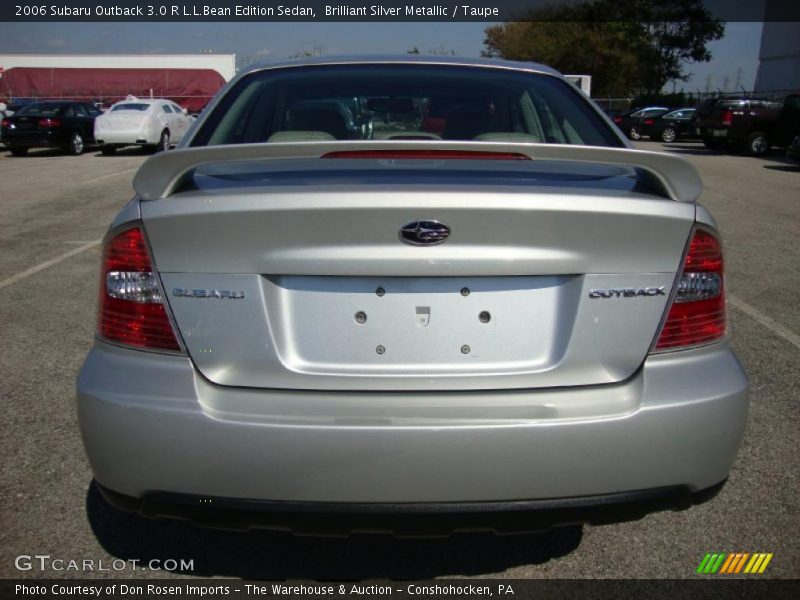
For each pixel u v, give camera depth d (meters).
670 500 1.95
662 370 1.92
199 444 1.83
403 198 1.80
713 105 21.17
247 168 2.14
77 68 34.97
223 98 2.90
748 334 4.59
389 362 1.88
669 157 1.86
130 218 1.91
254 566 2.37
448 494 1.84
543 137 2.84
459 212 1.80
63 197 10.95
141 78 34.97
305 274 1.85
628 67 49.38
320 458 1.81
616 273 1.89
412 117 2.91
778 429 3.28
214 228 1.83
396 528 1.87
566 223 1.83
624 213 1.84
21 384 3.72
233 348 1.87
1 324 4.72
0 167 16.14
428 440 1.80
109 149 20.47
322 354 1.88
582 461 1.85
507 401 1.88
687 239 1.93
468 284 1.88
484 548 2.48
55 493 2.73
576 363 1.90
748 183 13.16
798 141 15.94
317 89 2.93
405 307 1.88
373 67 3.07
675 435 1.89
